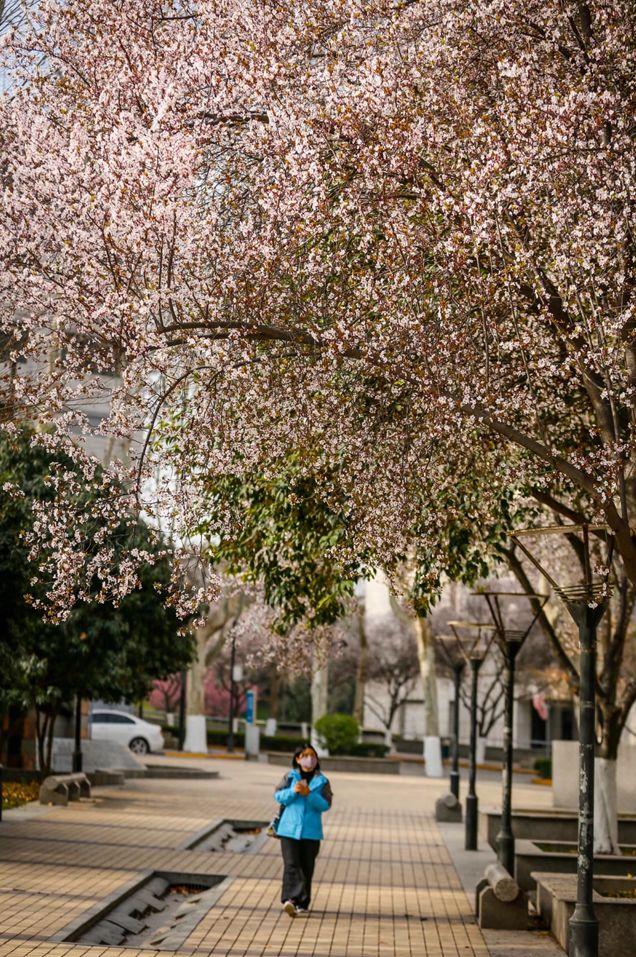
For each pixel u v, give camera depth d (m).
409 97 9.83
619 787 22.83
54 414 10.02
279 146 9.52
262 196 10.04
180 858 15.24
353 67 10.20
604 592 9.30
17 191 10.09
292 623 17.98
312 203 9.30
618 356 9.49
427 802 28.38
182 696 47.97
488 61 10.28
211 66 10.11
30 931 9.84
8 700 19.70
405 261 9.49
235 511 11.49
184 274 9.80
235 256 9.66
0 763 18.28
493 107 10.15
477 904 12.11
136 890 12.68
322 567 13.34
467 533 12.26
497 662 49.25
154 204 9.16
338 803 26.69
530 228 9.53
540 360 9.19
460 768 48.75
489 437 10.69
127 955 9.29
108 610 20.86
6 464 15.75
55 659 21.52
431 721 41.31
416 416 10.31
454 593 50.56
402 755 55.22
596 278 9.12
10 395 10.33
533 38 10.36
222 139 10.48
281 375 10.30
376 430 10.44
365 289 9.45
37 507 10.23
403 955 10.02
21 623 15.23
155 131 9.54
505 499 11.88
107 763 31.19
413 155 9.57
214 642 53.28
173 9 11.09
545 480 11.18
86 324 9.71
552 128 8.99
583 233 9.02
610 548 9.55
